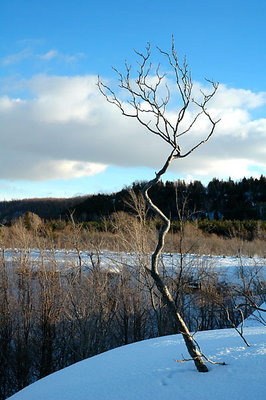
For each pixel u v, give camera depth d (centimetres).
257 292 1179
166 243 1511
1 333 1057
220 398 297
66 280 1124
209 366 361
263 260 1557
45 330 1035
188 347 354
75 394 338
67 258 1258
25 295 1120
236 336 451
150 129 372
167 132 369
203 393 308
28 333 1058
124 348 463
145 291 1084
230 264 1491
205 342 439
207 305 1095
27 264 1155
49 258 1160
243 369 342
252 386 309
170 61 365
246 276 1291
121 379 355
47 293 1059
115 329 1082
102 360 423
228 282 1200
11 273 1176
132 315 1066
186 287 1085
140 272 1036
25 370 1034
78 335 1048
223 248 1927
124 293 1061
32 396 354
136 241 1077
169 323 1020
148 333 1104
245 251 1883
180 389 319
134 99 371
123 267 1091
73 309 1055
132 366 386
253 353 378
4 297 1075
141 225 1109
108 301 1066
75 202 6462
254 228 2514
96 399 322
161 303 1028
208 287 1112
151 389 326
